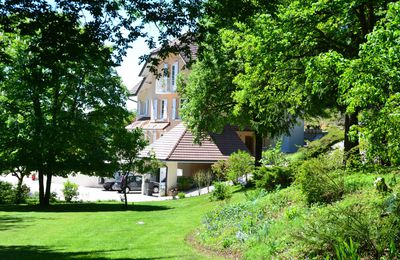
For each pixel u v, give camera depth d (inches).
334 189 488.4
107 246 555.2
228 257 458.0
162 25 459.8
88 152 1226.6
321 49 748.0
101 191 1888.5
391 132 350.0
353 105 380.5
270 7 467.2
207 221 652.7
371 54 355.3
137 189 1813.5
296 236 375.2
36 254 511.8
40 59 409.7
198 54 494.3
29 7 388.5
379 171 450.6
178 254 481.1
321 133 1815.9
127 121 1336.1
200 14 454.3
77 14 406.0
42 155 1206.9
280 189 679.7
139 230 690.2
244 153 1172.5
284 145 1881.2
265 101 921.5
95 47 425.7
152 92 2154.3
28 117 1197.7
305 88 775.1
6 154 1212.5
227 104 1179.9
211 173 1541.6
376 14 653.3
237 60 1082.7
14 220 890.1
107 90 1261.1
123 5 440.1
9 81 1138.7
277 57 725.3
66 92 1217.4
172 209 1029.2
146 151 1673.2
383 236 331.0
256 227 510.6
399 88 358.0
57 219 891.4
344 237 346.3
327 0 628.1
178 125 1712.6
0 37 1059.3
